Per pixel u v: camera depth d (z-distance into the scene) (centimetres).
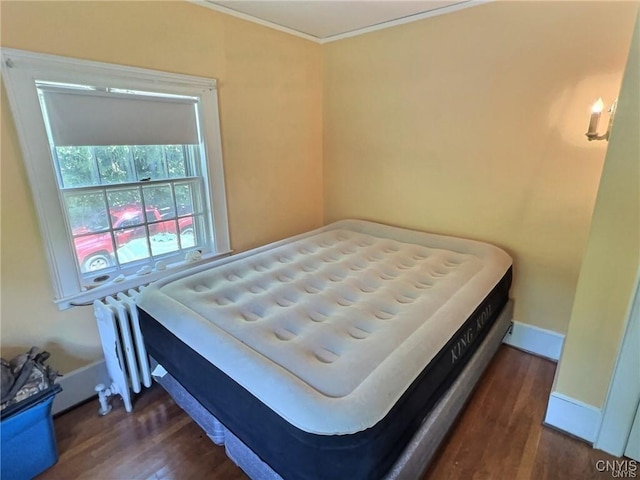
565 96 201
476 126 237
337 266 218
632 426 152
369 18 250
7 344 173
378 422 109
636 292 139
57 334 188
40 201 171
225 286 189
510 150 226
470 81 233
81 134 180
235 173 262
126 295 203
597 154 197
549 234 222
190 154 238
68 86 174
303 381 118
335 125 314
